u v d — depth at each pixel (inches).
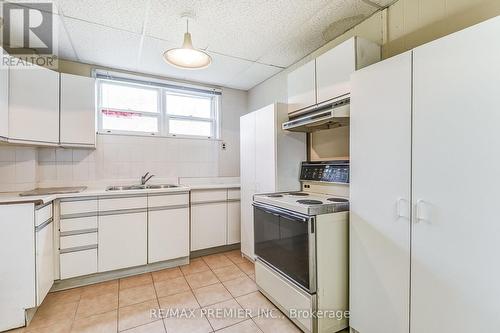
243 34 90.8
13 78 82.9
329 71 79.0
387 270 55.2
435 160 46.6
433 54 46.8
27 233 69.1
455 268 43.9
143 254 101.5
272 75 131.5
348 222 67.9
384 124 55.8
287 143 98.3
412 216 50.4
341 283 66.6
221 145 146.9
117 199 96.7
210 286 90.8
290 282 69.9
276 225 75.9
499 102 38.4
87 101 103.6
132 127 126.4
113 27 84.7
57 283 87.9
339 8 76.2
